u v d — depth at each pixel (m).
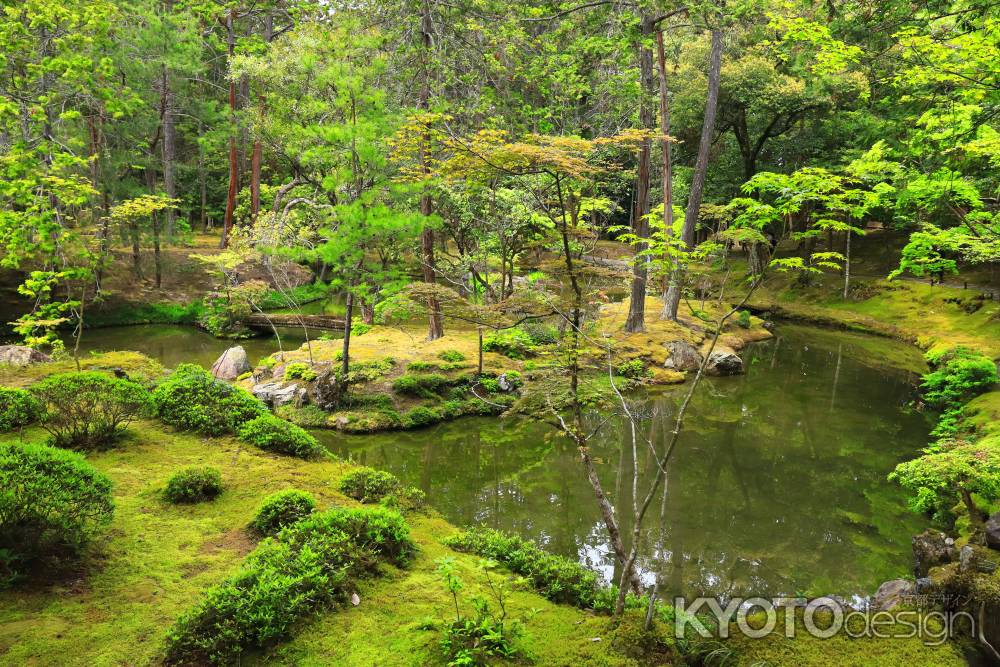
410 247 18.78
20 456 5.58
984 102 10.77
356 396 15.02
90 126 23.95
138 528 6.57
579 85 20.38
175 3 30.30
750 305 30.92
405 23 18.72
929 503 9.88
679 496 10.98
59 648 4.59
